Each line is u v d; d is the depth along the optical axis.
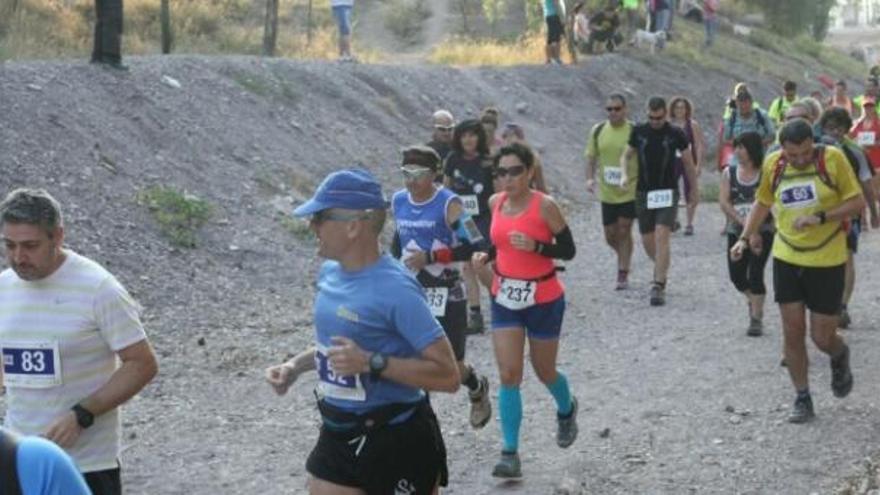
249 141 17.89
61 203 13.62
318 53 28.91
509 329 8.09
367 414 5.36
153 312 12.26
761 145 11.88
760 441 8.62
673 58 35.72
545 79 29.31
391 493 5.44
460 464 8.43
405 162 9.09
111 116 16.20
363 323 5.27
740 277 12.13
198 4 30.48
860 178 9.98
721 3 51.25
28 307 5.39
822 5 56.94
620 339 12.22
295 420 9.48
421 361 5.25
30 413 5.41
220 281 13.55
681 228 20.44
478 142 11.96
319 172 18.39
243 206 15.85
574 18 33.72
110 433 5.48
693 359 11.21
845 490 7.57
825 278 8.77
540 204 8.04
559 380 8.33
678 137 13.96
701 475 8.00
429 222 9.02
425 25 38.91
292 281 14.18
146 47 25.34
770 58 43.28
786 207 8.80
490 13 38.50
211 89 18.73
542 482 8.00
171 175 15.66
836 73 46.94
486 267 8.41
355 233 5.28
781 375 10.43
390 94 23.23
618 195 14.77
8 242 5.29
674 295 14.55
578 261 17.14
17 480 3.33
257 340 11.86
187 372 10.74
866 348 11.31
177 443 8.91
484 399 8.46
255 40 29.38
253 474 8.27
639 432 8.99
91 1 27.47
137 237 13.76
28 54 21.08
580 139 26.98
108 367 5.47
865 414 9.12
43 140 14.68
